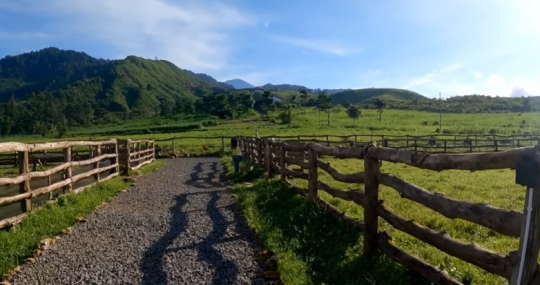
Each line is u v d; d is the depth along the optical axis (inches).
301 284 165.6
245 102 4507.9
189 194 404.8
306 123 2952.8
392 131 2222.0
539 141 99.2
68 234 253.0
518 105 4392.2
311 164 289.7
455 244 135.3
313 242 213.9
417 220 253.0
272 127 2618.1
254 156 631.8
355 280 165.9
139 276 182.9
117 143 532.7
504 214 112.3
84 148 1132.5
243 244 228.7
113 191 411.5
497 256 116.9
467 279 154.3
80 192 362.6
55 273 187.0
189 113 5044.3
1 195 386.3
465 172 562.9
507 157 109.3
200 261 201.3
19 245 218.7
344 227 222.7
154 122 4220.0
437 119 3036.4
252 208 312.3
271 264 189.3
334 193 247.9
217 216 301.0
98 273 186.7
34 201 331.3
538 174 96.5
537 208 97.7
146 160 806.5
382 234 181.3
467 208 127.3
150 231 260.7
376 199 186.5
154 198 383.6
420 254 182.2
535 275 100.4
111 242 236.1
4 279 179.9
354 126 2608.3
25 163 267.7
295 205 298.8
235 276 180.9
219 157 989.8
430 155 147.3
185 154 1052.5
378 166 187.2
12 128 4478.3
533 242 99.0
